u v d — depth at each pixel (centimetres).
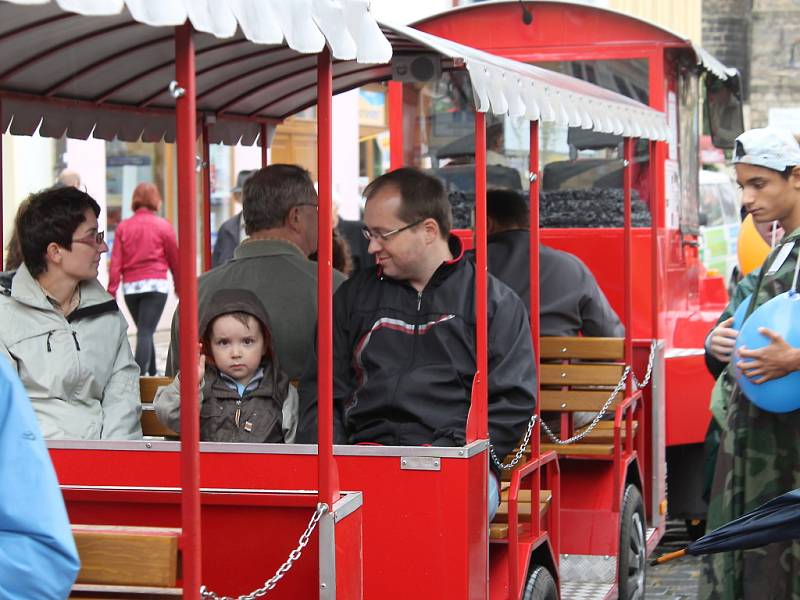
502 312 648
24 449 343
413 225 639
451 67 646
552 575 737
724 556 641
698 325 1188
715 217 2567
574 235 1093
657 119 962
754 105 4003
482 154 609
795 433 620
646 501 995
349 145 2756
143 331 1717
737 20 3988
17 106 710
